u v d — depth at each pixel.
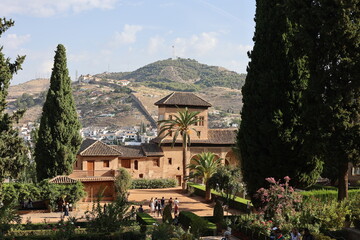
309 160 32.03
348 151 27.78
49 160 50.62
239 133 34.34
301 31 29.16
